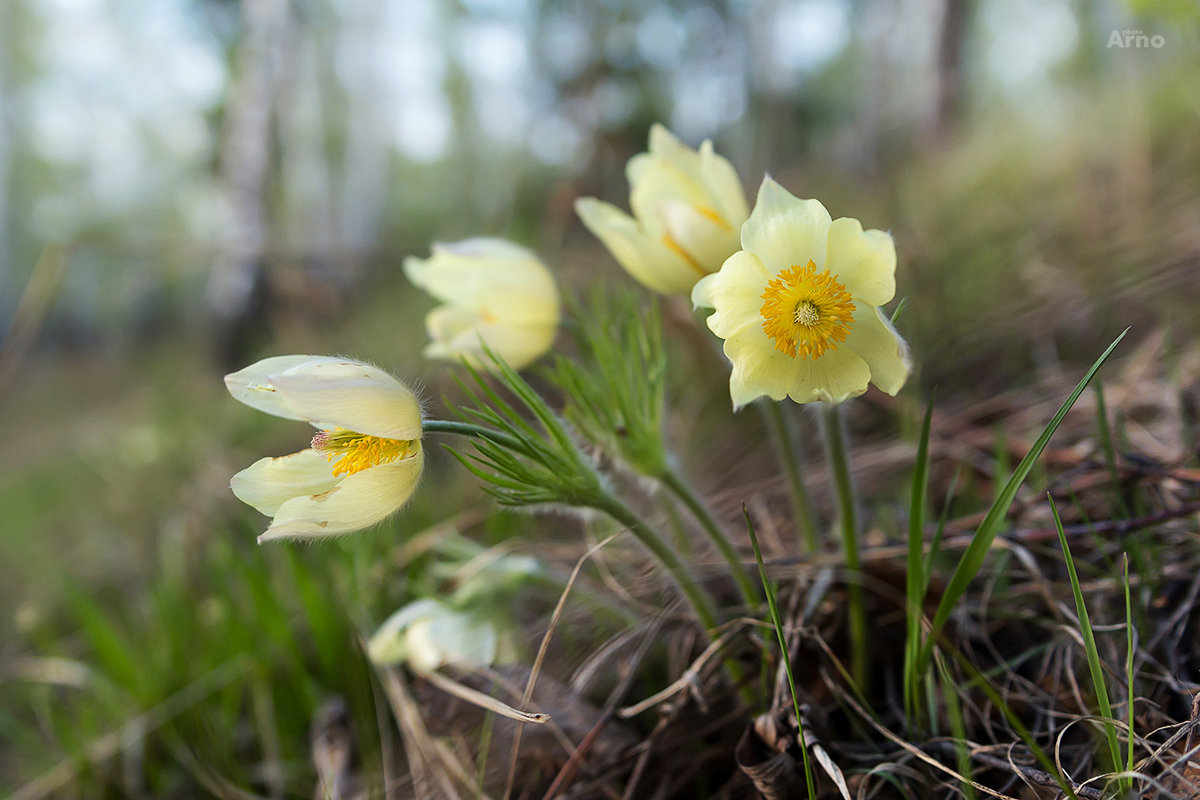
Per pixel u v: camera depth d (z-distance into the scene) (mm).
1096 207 608
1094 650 178
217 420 818
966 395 417
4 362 529
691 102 3545
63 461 951
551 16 2988
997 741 219
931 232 671
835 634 252
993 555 274
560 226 943
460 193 4469
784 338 193
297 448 658
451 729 269
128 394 1451
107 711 375
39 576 611
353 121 3211
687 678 235
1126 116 723
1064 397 370
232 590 391
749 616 250
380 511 205
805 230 193
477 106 4461
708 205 243
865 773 205
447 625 272
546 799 239
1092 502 281
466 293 288
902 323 473
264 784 316
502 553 314
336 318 938
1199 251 419
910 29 2117
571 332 291
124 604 488
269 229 1917
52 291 547
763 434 443
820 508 343
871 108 2109
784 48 2867
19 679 440
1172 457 292
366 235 3209
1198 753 187
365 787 286
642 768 234
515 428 215
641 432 239
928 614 245
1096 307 438
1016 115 1056
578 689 266
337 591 345
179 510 586
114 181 4984
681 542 292
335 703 321
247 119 1864
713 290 194
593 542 327
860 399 435
